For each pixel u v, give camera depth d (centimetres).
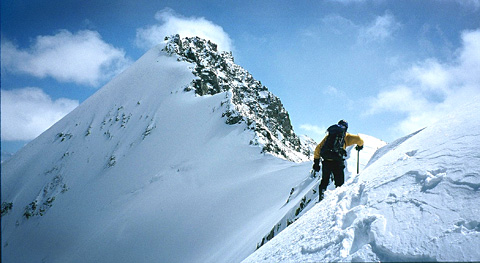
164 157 4912
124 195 4431
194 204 3181
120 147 6006
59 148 7150
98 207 4497
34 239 4444
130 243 3023
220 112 5319
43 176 6294
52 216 4884
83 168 5984
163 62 8550
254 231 1535
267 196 2661
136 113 6844
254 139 4309
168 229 2928
